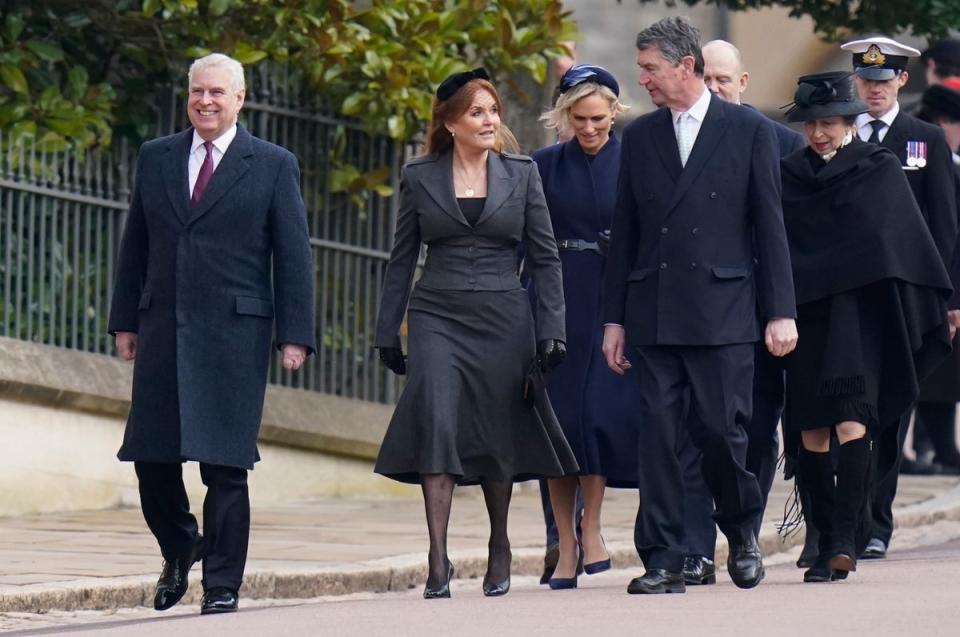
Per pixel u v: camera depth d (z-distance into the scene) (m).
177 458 24.80
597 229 28.73
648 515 25.09
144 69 39.69
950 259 31.34
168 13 38.03
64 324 36.97
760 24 85.06
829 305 26.92
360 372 41.78
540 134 43.16
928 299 27.42
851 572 27.97
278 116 40.25
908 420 32.12
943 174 31.34
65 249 37.03
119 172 38.19
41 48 37.81
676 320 25.00
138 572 28.17
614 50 79.81
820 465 27.12
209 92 25.03
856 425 26.61
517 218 26.28
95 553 30.48
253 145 25.31
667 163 25.44
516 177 26.39
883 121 31.59
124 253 25.61
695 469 27.89
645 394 25.31
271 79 40.06
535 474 26.23
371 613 22.86
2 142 36.19
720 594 24.55
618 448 28.28
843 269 26.73
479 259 26.16
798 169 27.44
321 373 40.81
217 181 25.03
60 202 36.97
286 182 25.28
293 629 21.33
